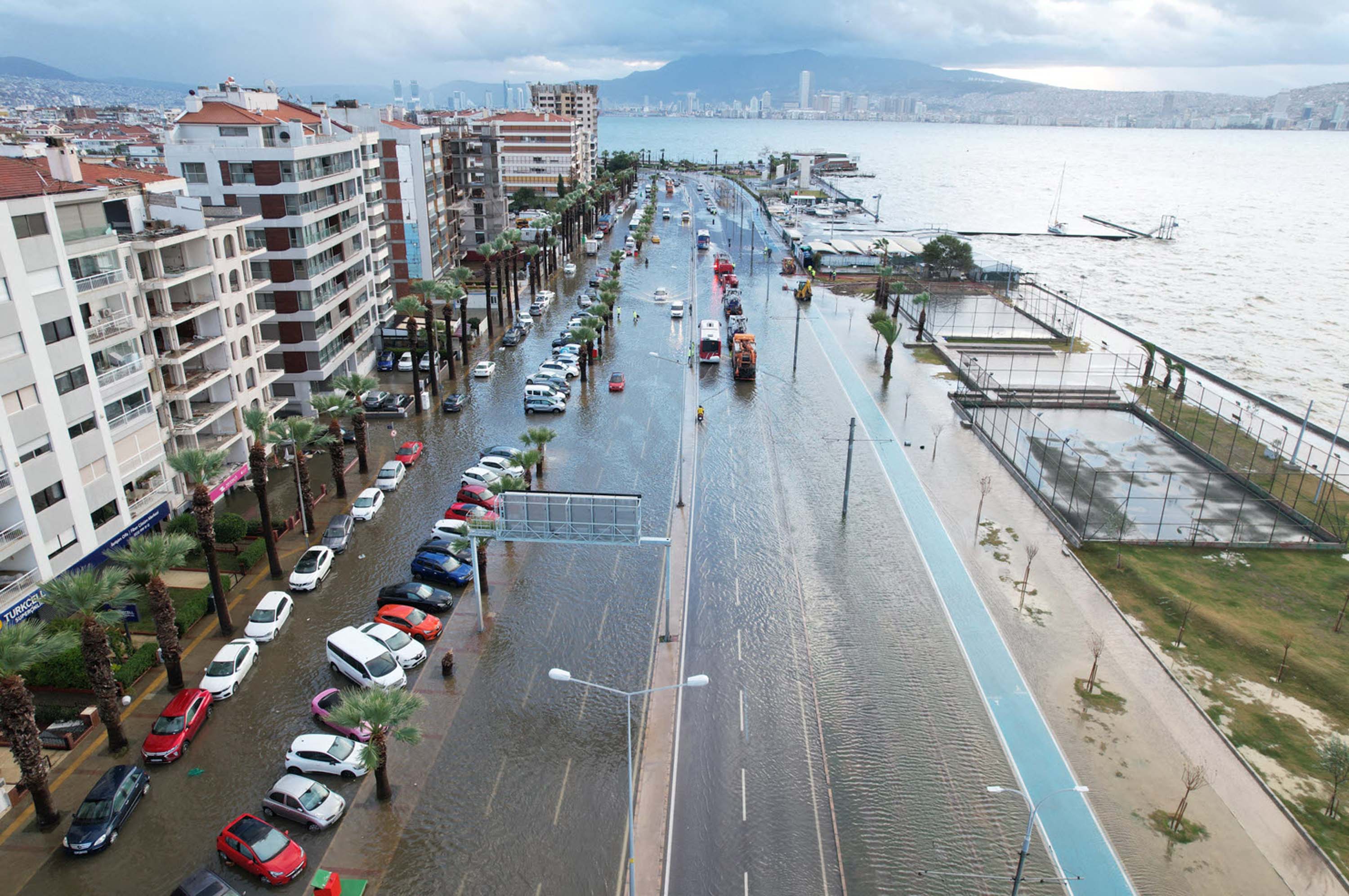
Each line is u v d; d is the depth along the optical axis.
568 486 70.31
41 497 45.66
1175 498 70.12
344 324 86.31
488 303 114.31
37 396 45.16
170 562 42.47
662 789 39.12
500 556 59.78
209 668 44.81
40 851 34.72
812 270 160.75
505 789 38.75
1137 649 50.44
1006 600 55.38
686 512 66.38
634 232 193.75
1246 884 34.84
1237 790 39.78
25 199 44.34
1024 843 33.16
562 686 45.97
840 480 73.38
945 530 64.69
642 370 102.88
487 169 155.50
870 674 47.91
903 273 161.50
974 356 111.62
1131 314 149.75
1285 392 108.75
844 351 112.94
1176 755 42.00
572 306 135.75
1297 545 62.25
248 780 38.94
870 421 87.44
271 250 75.56
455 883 33.78
